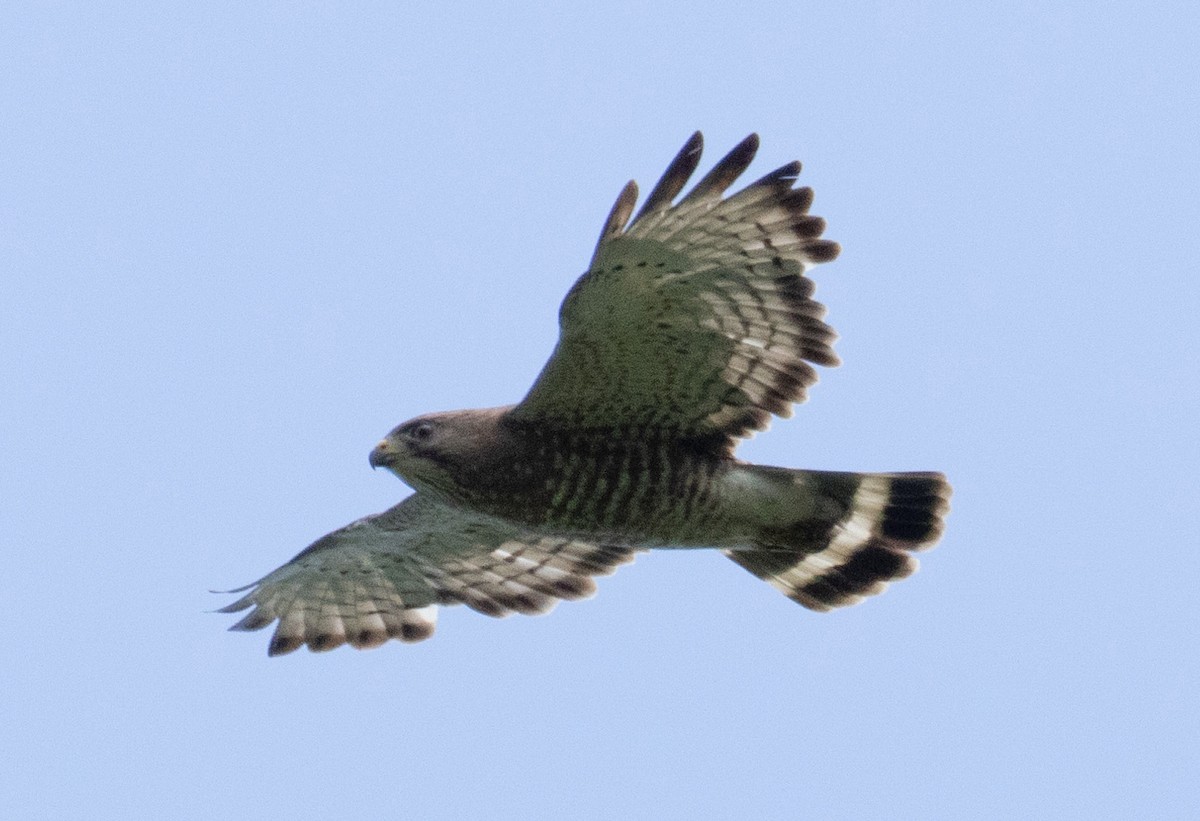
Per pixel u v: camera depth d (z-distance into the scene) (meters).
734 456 15.58
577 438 15.38
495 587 18.20
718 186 14.02
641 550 17.95
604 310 14.49
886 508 16.34
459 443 15.45
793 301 14.73
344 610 18.28
